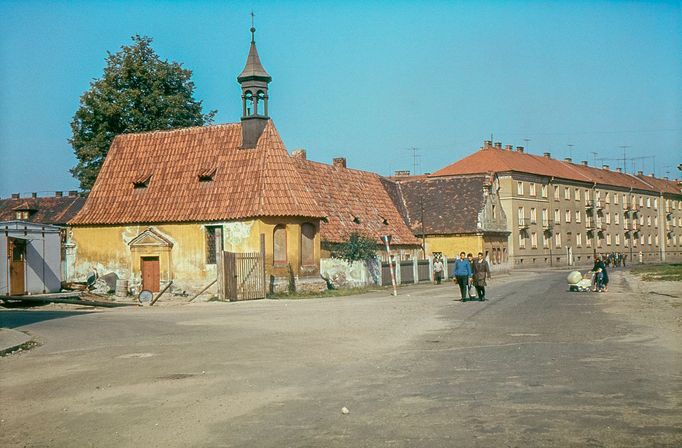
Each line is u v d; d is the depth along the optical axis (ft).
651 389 31.42
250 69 136.87
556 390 31.65
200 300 116.67
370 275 146.20
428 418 27.40
